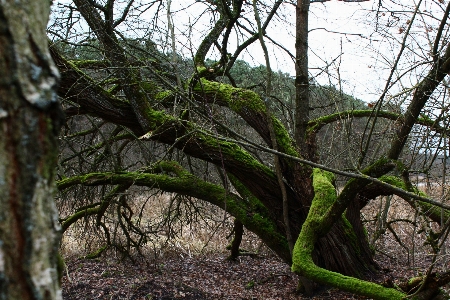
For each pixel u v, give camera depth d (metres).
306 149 5.99
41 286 0.74
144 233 7.92
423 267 6.89
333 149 7.46
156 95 6.41
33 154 0.75
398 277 6.31
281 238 6.09
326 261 6.09
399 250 8.32
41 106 0.76
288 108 7.08
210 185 6.41
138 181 6.28
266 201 6.10
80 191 8.20
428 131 4.00
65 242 9.42
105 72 6.51
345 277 4.15
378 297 3.81
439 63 3.86
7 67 0.73
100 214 7.39
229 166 5.77
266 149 3.45
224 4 5.84
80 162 7.69
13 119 0.73
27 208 0.73
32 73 0.76
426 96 3.99
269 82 5.35
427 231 4.35
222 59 6.53
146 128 5.57
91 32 5.10
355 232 6.61
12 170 0.72
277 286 7.09
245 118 5.78
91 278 7.17
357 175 3.32
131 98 5.53
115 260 8.51
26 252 0.73
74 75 5.17
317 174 5.75
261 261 8.78
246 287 7.04
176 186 6.27
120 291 6.55
